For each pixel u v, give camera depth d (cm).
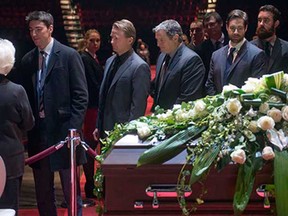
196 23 717
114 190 283
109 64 523
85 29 1911
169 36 505
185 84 500
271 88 297
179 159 283
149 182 283
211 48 643
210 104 303
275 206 282
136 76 500
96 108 671
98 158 309
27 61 517
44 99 505
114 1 1916
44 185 520
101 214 300
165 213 283
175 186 281
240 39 514
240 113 291
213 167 279
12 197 422
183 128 297
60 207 634
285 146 280
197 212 283
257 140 285
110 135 324
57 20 1780
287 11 1628
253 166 277
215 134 287
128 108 504
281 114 289
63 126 505
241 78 510
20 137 432
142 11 1920
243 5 1725
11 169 420
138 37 1922
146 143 294
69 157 504
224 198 281
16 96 421
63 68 507
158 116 317
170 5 1905
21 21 1761
